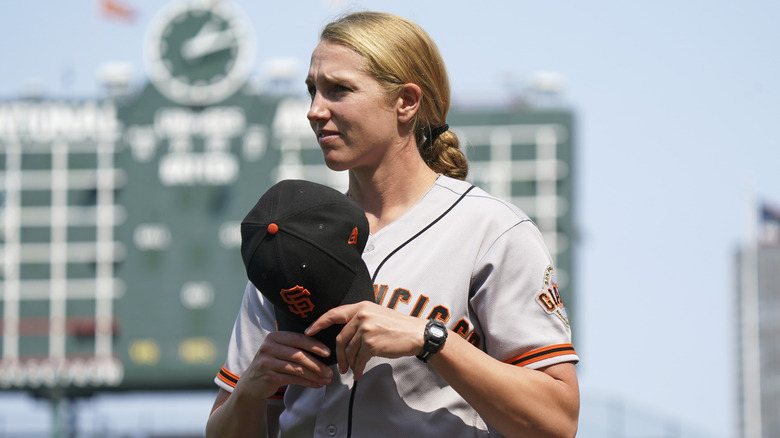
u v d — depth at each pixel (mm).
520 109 61250
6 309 59938
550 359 8477
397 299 8641
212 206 60781
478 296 8742
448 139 9680
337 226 8164
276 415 9375
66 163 61344
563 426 8312
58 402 59125
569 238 60094
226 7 62344
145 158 61344
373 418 8547
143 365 59125
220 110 61844
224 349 59188
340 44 8875
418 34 9102
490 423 8312
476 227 8875
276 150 61375
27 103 61781
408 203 9180
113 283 60062
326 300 8133
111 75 62062
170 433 57219
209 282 59844
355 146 8883
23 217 60812
